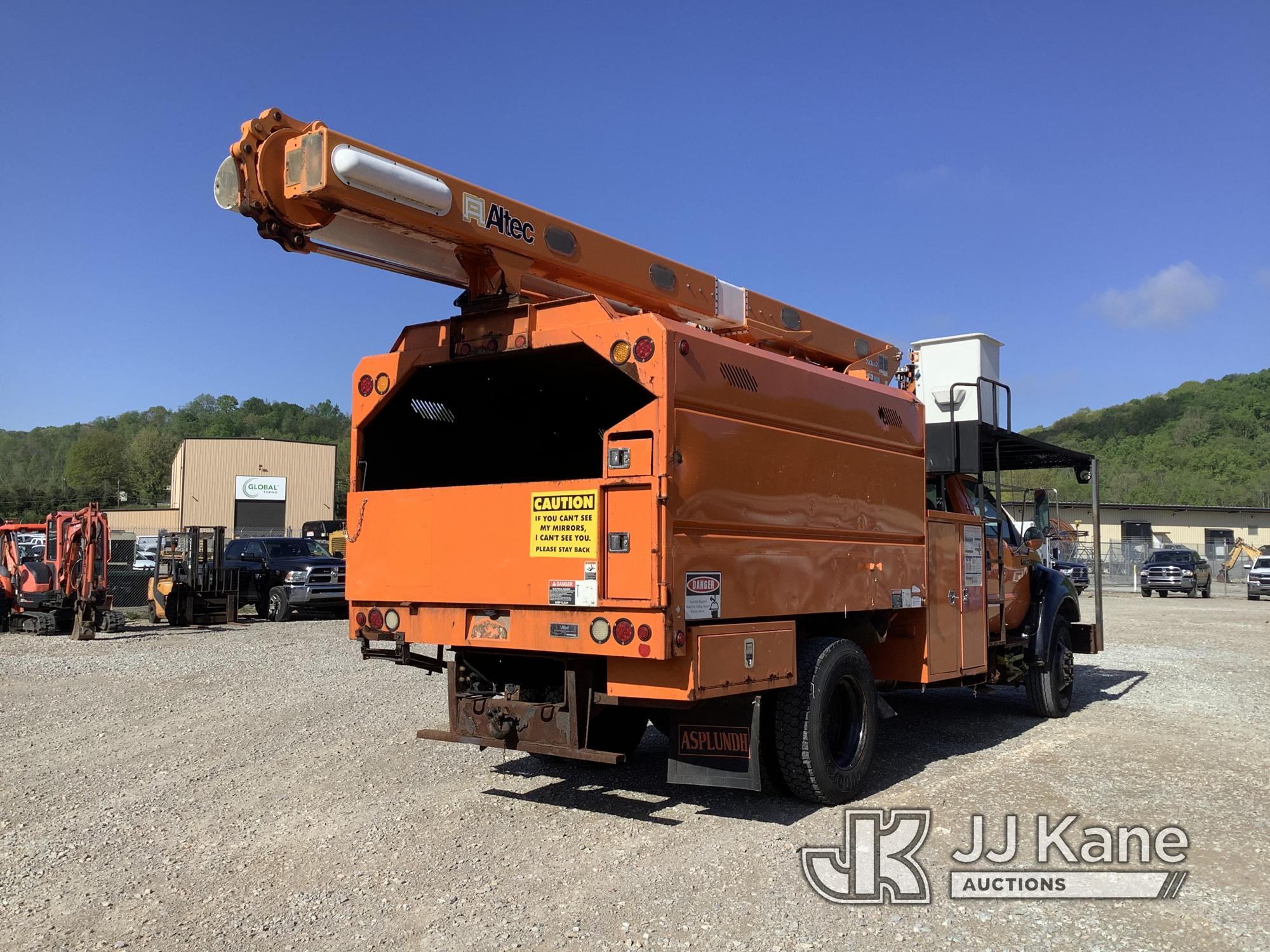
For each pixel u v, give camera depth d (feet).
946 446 27.89
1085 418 518.37
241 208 16.15
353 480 20.98
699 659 16.55
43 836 18.39
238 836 18.34
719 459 17.63
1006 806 20.12
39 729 28.55
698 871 16.14
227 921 14.12
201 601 63.62
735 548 17.84
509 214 18.92
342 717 30.19
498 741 18.44
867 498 22.39
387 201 16.57
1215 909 14.48
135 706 32.22
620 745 22.88
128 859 17.02
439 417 22.34
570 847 17.52
